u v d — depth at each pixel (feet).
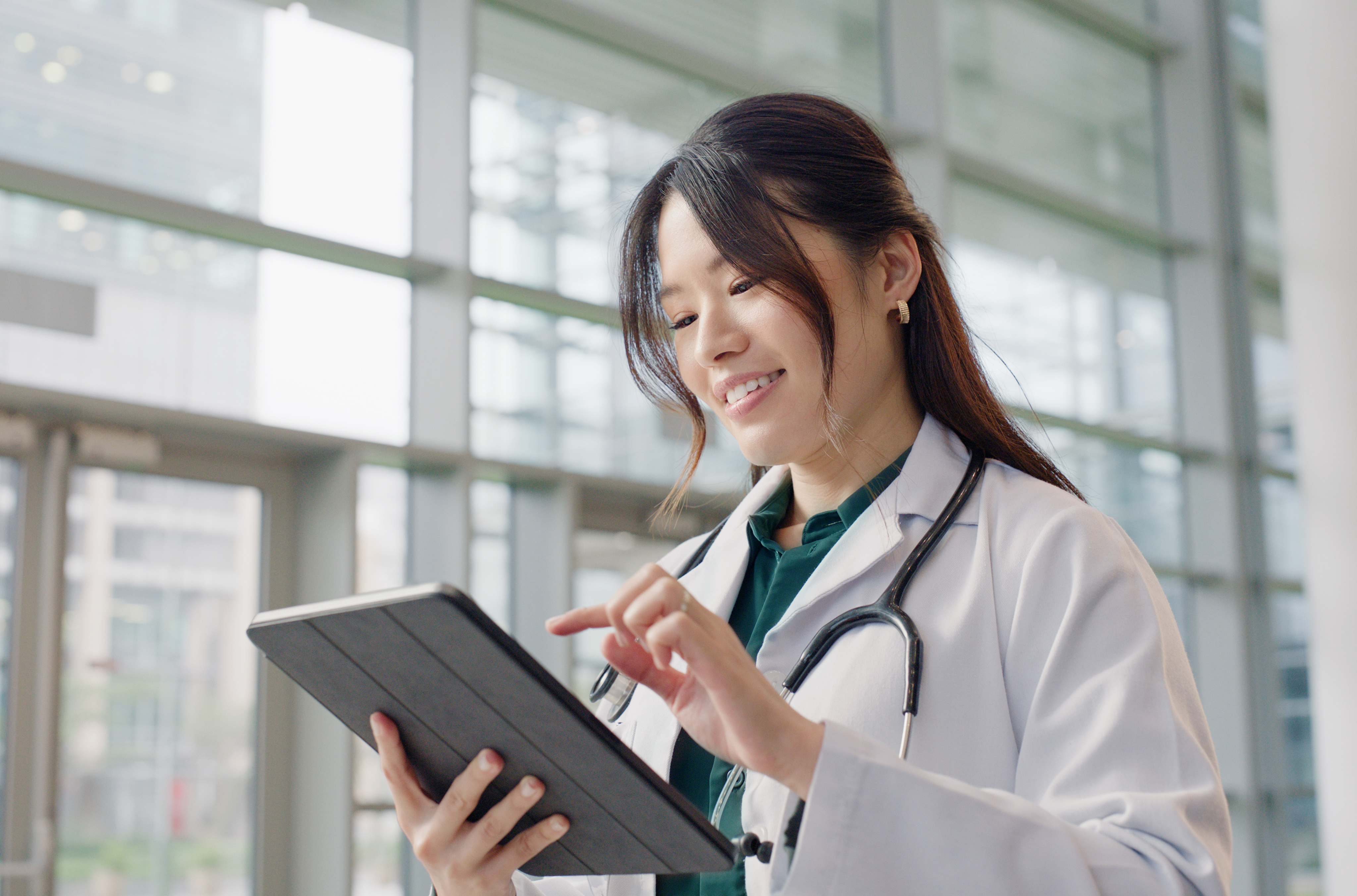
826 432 3.08
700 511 14.57
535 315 13.61
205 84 11.87
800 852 2.23
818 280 2.96
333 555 11.84
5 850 9.84
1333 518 16.56
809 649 2.99
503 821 2.42
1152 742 2.42
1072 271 19.01
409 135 13.06
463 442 12.45
